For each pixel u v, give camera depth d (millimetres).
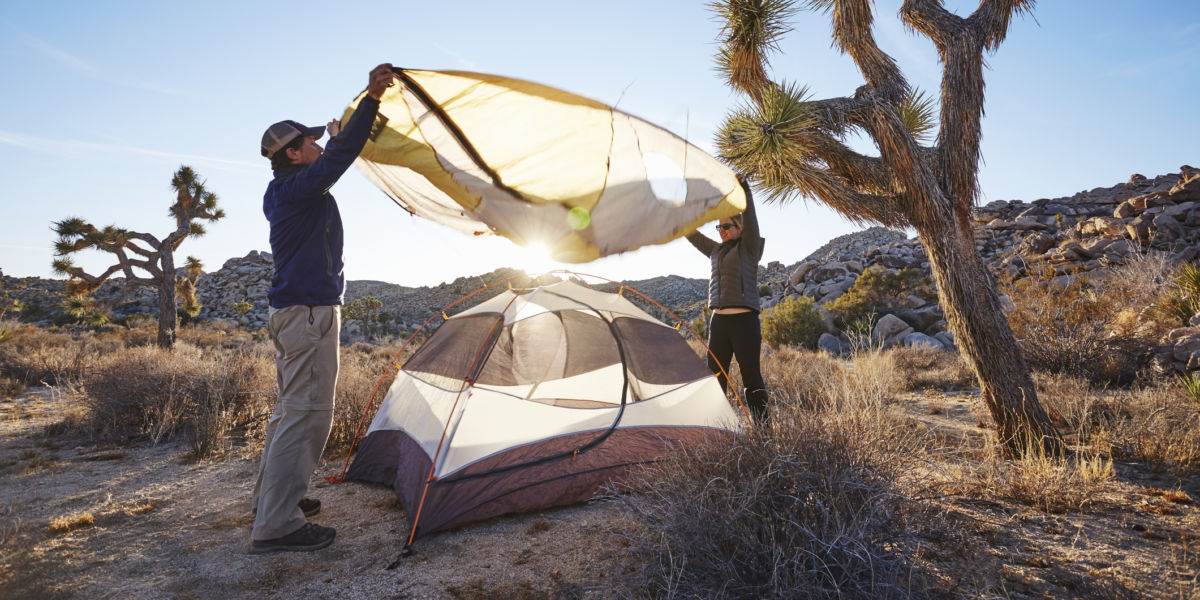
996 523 2807
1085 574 2289
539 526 3029
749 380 4070
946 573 2266
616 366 4117
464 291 76688
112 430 5348
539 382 4066
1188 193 19234
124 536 2959
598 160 2602
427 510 2982
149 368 6008
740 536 2162
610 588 2221
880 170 4289
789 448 2443
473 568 2570
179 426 5562
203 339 21672
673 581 2098
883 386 6117
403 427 3826
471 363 3562
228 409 5730
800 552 2080
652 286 80562
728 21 4906
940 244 4129
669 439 3754
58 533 2986
